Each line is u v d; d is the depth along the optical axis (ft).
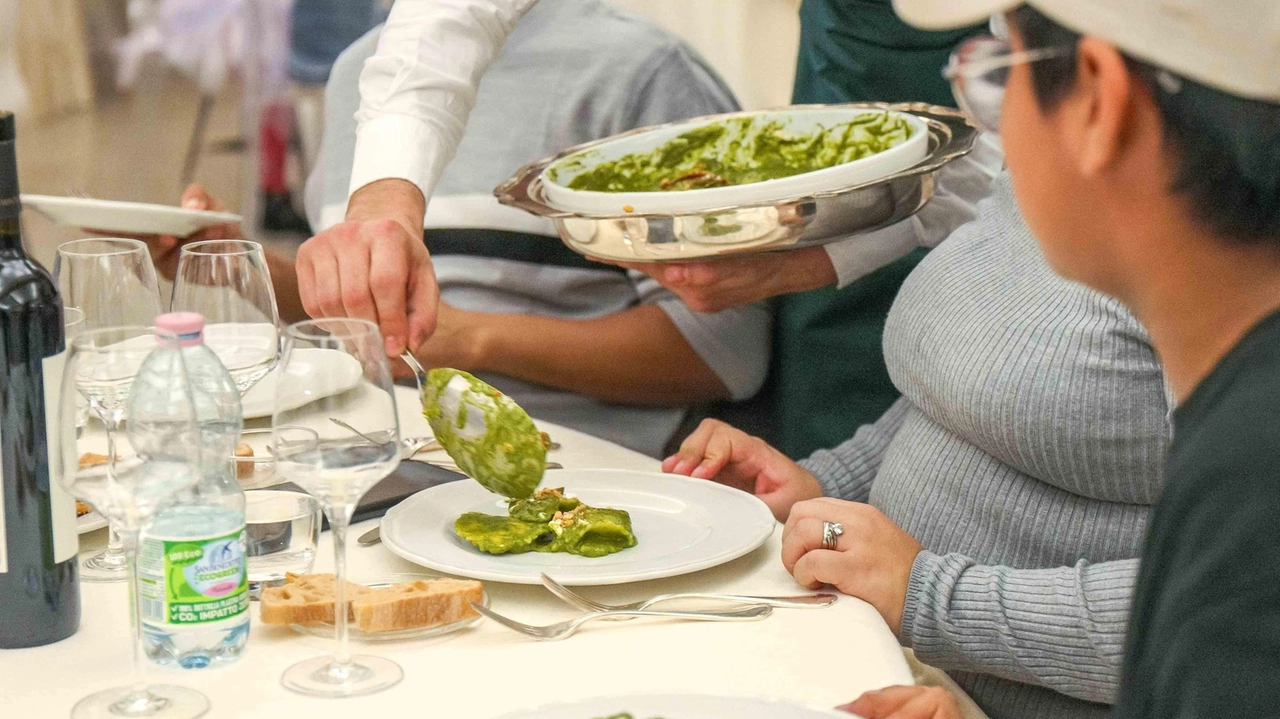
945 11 2.05
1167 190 1.89
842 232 4.75
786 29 8.05
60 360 3.15
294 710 2.89
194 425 2.79
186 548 3.05
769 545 4.12
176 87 15.43
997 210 4.74
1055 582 3.70
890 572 3.78
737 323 7.26
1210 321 1.96
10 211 3.03
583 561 3.77
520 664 3.16
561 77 7.35
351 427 2.91
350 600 3.33
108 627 3.34
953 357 4.40
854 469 5.47
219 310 3.90
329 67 14.15
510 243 7.36
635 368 7.15
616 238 4.83
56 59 15.99
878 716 2.88
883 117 5.68
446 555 3.76
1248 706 1.63
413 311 4.56
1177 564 1.77
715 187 5.22
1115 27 1.81
